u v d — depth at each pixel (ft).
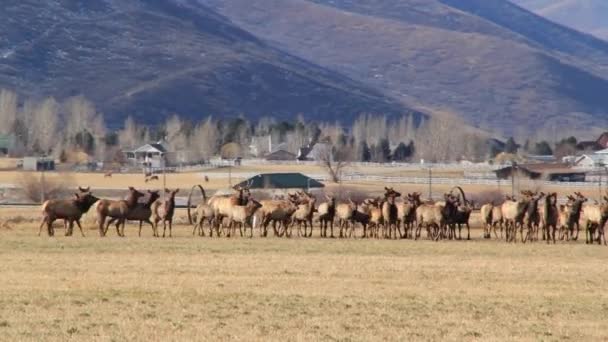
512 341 231.30
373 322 250.37
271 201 514.27
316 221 608.19
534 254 421.59
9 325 242.37
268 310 264.72
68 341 224.74
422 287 309.01
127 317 252.83
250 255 395.75
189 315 256.32
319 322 249.34
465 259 392.27
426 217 500.74
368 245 451.53
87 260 371.97
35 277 322.14
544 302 284.20
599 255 419.74
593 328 247.70
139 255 392.27
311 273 337.52
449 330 241.96
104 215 490.49
